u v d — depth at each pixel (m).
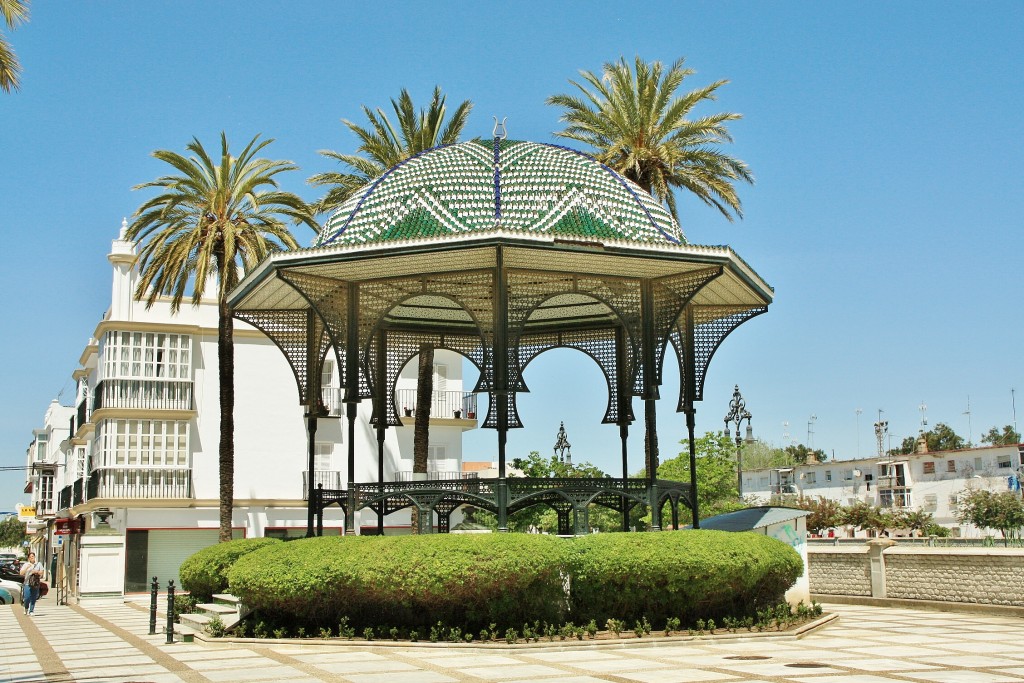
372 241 16.31
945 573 21.28
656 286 18.09
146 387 37.06
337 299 18.02
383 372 21.61
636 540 15.32
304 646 14.45
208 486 37.59
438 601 14.27
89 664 13.23
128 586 36.03
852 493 69.12
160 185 29.42
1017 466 60.06
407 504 20.20
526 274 17.42
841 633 16.52
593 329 22.12
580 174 18.33
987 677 11.20
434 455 41.34
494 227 15.64
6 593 29.66
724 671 11.74
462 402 42.19
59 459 58.22
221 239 29.03
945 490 63.59
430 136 28.95
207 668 12.41
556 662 12.66
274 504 38.16
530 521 33.44
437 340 22.75
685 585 15.10
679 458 44.28
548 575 14.69
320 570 14.65
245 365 38.69
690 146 29.34
